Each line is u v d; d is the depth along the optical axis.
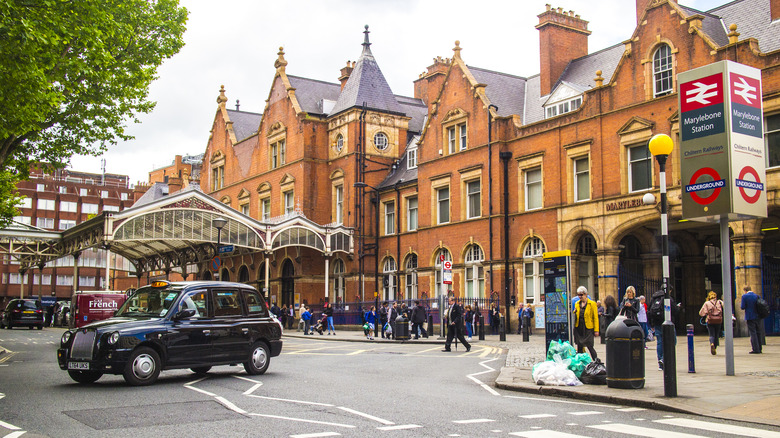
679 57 28.11
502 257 35.38
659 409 11.06
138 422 9.73
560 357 14.67
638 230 31.23
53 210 96.06
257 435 8.76
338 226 45.12
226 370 17.64
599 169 30.91
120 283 79.19
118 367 13.65
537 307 29.22
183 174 74.62
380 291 45.72
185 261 47.09
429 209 41.00
